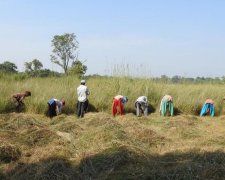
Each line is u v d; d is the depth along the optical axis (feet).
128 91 60.95
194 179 23.71
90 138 35.14
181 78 69.97
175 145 34.35
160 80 67.41
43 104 56.70
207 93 63.36
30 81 65.92
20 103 56.29
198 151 29.66
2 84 61.72
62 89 60.90
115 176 25.17
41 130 36.94
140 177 24.52
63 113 57.11
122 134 35.29
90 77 71.10
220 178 23.88
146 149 32.22
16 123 42.88
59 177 25.50
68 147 33.58
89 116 46.75
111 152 28.63
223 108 61.67
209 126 47.75
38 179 25.48
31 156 31.07
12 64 95.30
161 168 25.89
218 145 34.19
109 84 62.85
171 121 45.47
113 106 55.11
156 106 60.44
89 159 27.78
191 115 56.18
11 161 30.04
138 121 46.03
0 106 55.26
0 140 32.53
